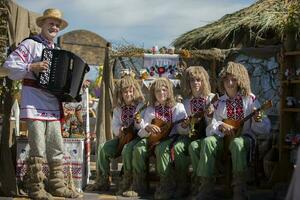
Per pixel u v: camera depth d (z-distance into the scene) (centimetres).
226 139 585
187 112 631
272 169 687
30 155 586
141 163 618
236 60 831
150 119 628
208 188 572
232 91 591
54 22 597
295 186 258
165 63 785
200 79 625
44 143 589
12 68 573
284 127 678
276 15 827
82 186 656
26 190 618
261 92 817
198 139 607
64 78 577
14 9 634
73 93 588
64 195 603
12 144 644
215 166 588
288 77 678
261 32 830
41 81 572
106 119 748
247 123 588
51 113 594
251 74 826
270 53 808
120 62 828
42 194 582
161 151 604
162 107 627
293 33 685
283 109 679
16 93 636
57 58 574
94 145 929
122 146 648
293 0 840
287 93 688
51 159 601
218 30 903
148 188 649
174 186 613
